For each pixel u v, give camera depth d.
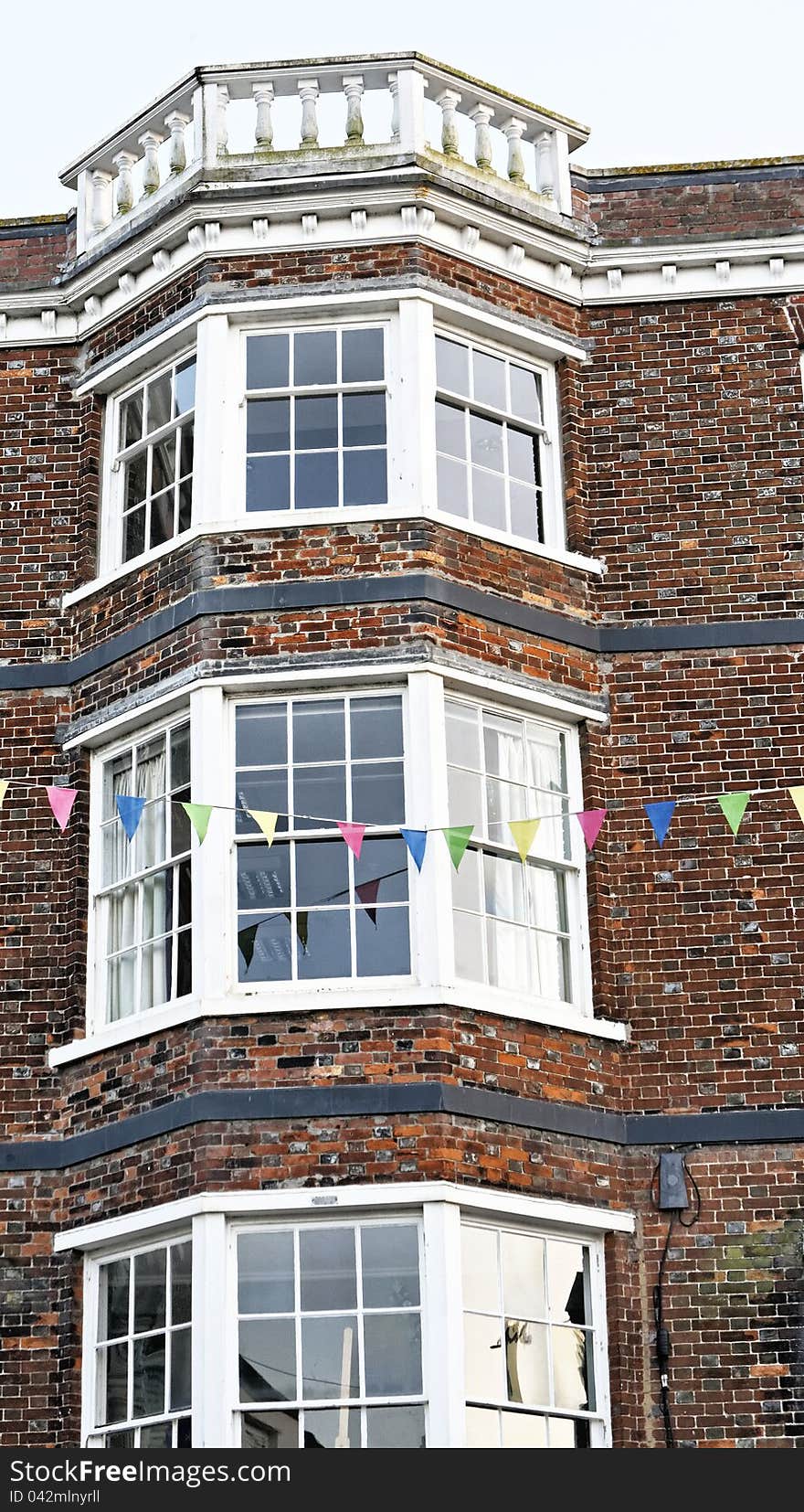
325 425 15.68
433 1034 13.75
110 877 15.27
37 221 17.25
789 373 16.38
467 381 16.05
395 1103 13.58
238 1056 13.78
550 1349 13.70
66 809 13.80
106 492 16.42
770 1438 13.72
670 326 16.55
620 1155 14.38
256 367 15.86
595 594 15.78
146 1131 13.95
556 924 14.96
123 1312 13.97
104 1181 14.16
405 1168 13.44
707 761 15.34
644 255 16.59
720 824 15.20
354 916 14.30
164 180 16.67
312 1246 13.49
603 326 16.61
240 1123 13.62
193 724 14.73
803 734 15.38
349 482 15.51
